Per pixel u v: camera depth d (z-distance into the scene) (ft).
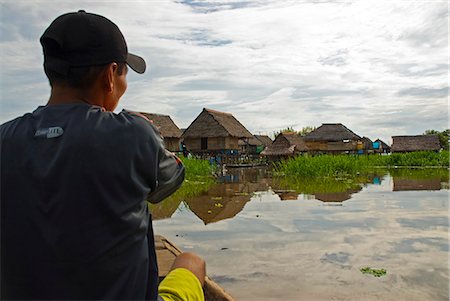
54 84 4.46
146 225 4.25
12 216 3.90
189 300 5.41
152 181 4.25
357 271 14.65
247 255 16.88
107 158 3.94
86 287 3.80
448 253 16.92
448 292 12.50
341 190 42.75
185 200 35.99
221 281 13.67
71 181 3.84
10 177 3.97
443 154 117.29
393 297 12.12
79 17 4.39
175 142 114.21
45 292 3.78
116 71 4.54
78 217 3.81
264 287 13.08
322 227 22.47
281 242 19.06
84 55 4.32
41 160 3.94
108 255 3.87
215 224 24.00
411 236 20.02
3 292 3.96
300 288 12.94
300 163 70.69
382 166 116.47
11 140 4.12
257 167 124.26
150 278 4.41
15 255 3.86
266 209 29.68
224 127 118.01
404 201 33.17
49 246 3.78
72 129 4.02
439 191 40.78
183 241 19.56
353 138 163.12
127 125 4.19
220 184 53.62
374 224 23.20
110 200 3.90
